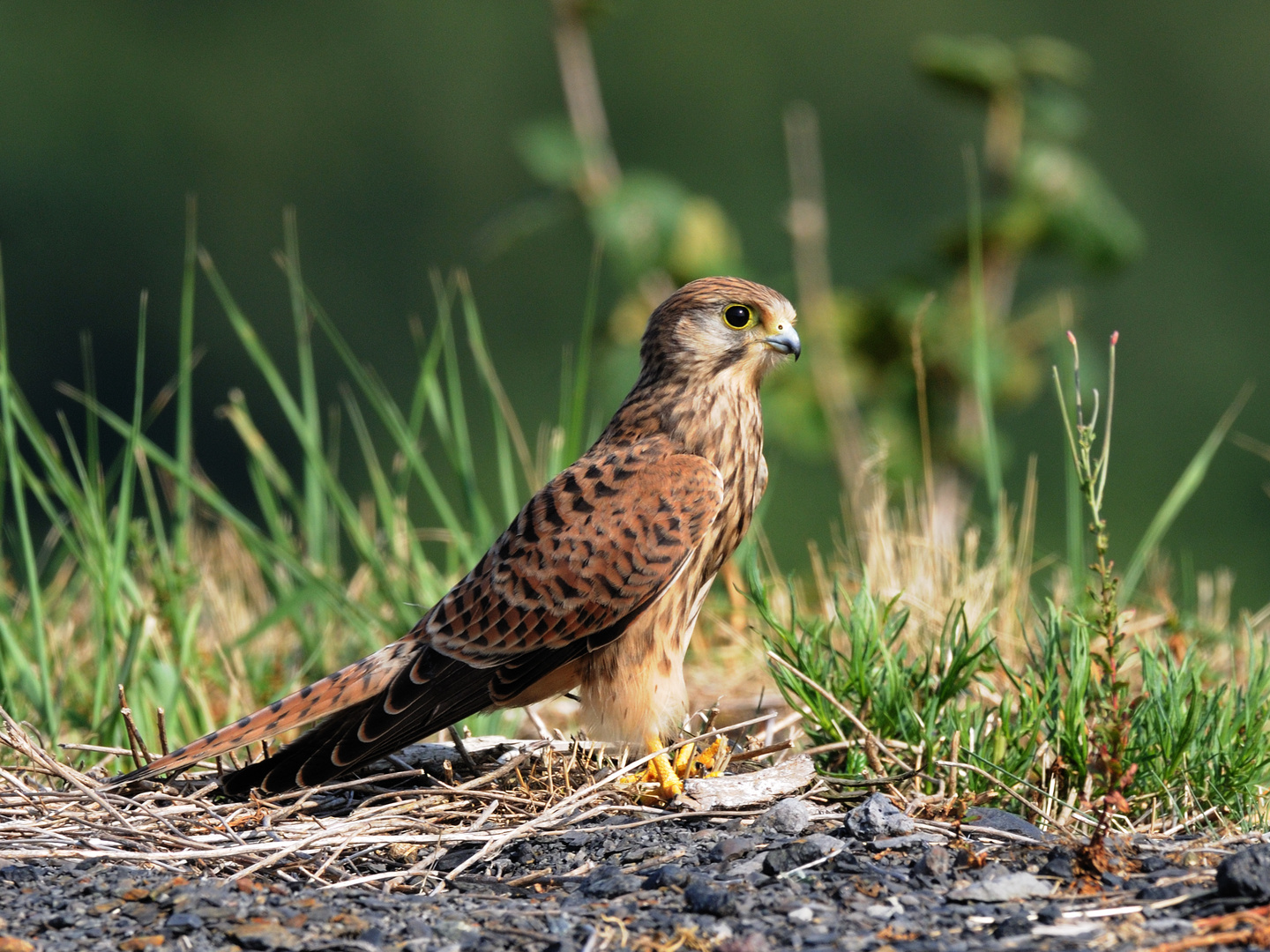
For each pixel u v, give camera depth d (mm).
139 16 53531
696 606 8047
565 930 5770
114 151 52219
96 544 9461
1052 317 15031
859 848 6406
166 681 8906
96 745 8648
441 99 55656
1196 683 7316
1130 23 50875
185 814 7062
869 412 14938
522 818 7109
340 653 10477
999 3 51875
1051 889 5953
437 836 6797
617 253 14633
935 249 15117
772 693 9484
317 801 7383
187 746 7363
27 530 9117
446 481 28797
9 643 8945
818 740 7664
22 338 46531
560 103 55438
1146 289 47969
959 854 6234
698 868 6359
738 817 6957
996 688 8273
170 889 6121
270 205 52906
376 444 39812
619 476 7902
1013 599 8852
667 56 54156
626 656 7746
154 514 10070
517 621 7672
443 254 52906
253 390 44031
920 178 50000
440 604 7758
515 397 47531
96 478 9805
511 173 55062
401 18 55625
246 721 7434
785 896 5977
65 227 49969
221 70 53500
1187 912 5699
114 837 6711
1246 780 7125
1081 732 7094
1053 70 14898
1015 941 5516
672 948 5586
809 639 8125
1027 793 7129
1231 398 46875
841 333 15055
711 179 53688
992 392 14719
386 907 6043
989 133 15273
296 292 10961
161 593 9523
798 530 34406
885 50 52969
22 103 50719
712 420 8148
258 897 6105
